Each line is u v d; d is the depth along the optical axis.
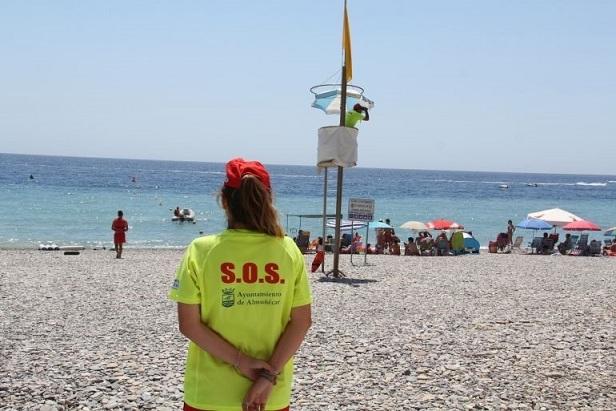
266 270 2.81
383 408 6.02
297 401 6.20
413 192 108.44
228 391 2.78
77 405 5.95
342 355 8.04
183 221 43.72
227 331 2.79
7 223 39.84
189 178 127.25
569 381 7.02
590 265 22.77
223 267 2.78
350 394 6.45
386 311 11.41
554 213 32.28
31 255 23.33
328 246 27.23
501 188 136.62
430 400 6.28
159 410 5.85
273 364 2.82
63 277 15.77
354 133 15.62
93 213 47.56
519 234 46.69
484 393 6.53
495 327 10.03
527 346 8.69
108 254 24.91
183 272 2.80
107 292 13.35
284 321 2.92
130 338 8.89
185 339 8.87
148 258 22.84
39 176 107.56
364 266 20.45
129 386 6.55
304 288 2.95
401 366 7.55
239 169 2.91
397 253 27.95
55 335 9.03
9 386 6.46
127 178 116.31
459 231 30.44
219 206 2.99
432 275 17.73
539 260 24.88
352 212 18.41
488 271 19.38
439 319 10.68
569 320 10.76
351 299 12.78
